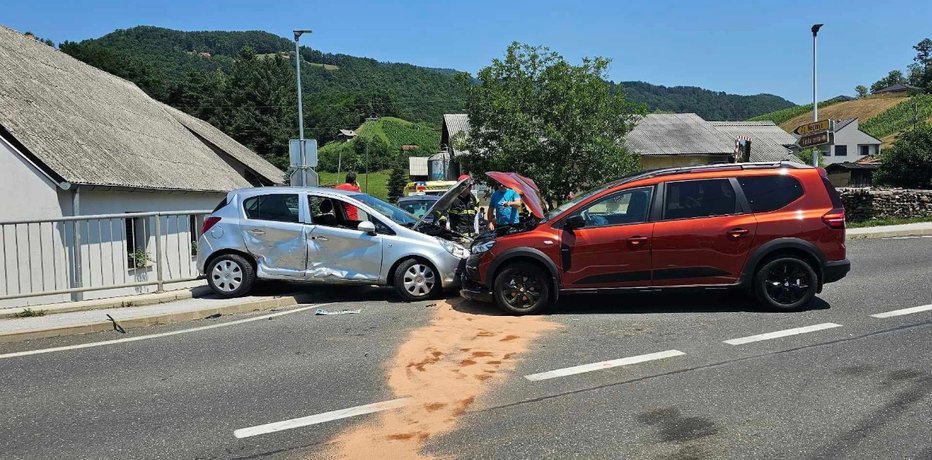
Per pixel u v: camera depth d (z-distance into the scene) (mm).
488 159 15945
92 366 6031
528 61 15984
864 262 10641
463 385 5074
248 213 9133
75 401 5039
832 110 94812
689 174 7469
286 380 5359
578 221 7414
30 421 4625
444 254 8742
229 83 70062
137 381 5504
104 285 9742
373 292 9602
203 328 7512
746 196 7289
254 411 4668
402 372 5457
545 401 4672
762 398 4570
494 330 6836
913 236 14336
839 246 7094
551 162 15430
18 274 8953
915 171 29812
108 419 4617
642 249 7262
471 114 16297
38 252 9406
